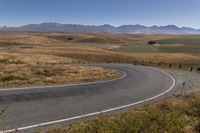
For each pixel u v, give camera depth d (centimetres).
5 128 1024
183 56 10100
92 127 949
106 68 4981
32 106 1393
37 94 1703
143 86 2688
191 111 1520
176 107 1630
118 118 1288
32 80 2322
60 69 3444
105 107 1580
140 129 964
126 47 17088
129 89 2402
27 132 1008
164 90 2531
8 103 1398
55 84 2250
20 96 1590
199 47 17575
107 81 2869
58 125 1138
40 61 5984
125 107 1638
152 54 10631
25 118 1176
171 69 5691
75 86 2238
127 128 905
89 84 2462
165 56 10031
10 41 19325
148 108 1611
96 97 1856
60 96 1734
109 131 848
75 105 1538
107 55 9806
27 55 6856
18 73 2639
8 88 1816
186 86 2986
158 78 3600
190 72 5034
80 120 1244
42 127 1090
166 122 968
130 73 4178
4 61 5181
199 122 1252
